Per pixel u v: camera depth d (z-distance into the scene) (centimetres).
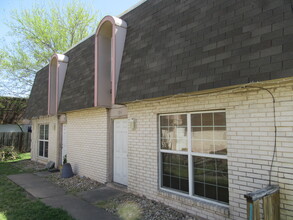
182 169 531
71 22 2183
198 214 472
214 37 426
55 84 1137
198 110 488
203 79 421
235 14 405
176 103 532
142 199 596
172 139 557
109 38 784
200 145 494
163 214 497
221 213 430
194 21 479
